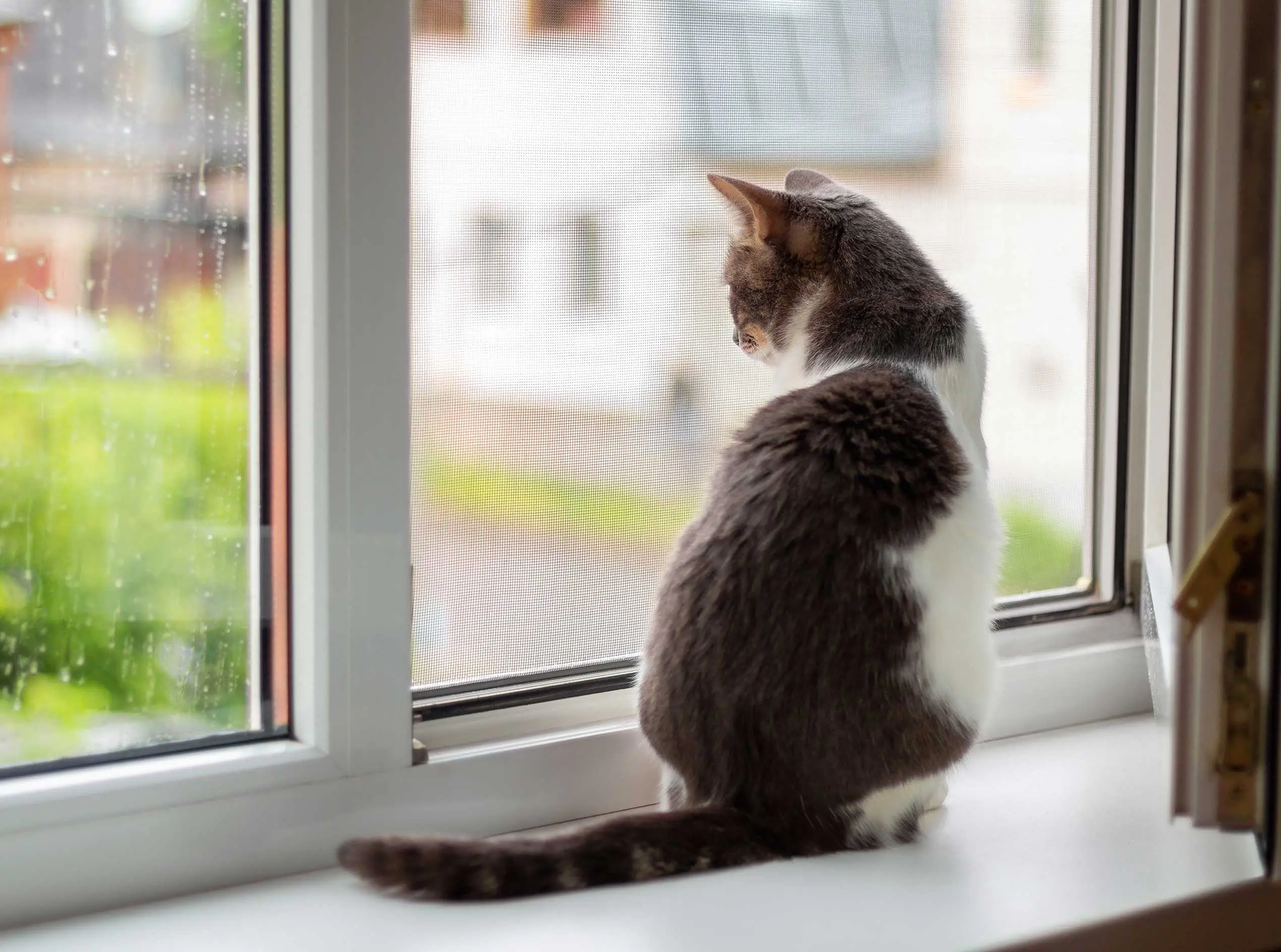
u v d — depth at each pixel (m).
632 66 1.16
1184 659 0.86
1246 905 0.96
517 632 1.14
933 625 1.02
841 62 1.29
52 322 0.89
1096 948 0.90
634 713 1.16
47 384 0.90
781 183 1.30
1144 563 1.37
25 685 0.90
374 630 0.97
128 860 0.89
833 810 1.00
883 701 0.99
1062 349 1.40
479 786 1.04
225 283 0.95
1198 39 0.81
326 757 0.96
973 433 1.17
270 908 0.90
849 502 1.01
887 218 1.28
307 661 0.96
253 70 0.94
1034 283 1.40
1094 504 1.41
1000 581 1.28
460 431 1.09
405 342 0.96
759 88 1.25
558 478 1.15
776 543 0.99
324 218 0.92
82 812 0.87
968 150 1.37
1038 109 1.38
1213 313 0.83
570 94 1.12
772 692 0.98
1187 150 0.82
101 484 0.92
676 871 0.96
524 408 1.13
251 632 0.99
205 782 0.91
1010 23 1.36
